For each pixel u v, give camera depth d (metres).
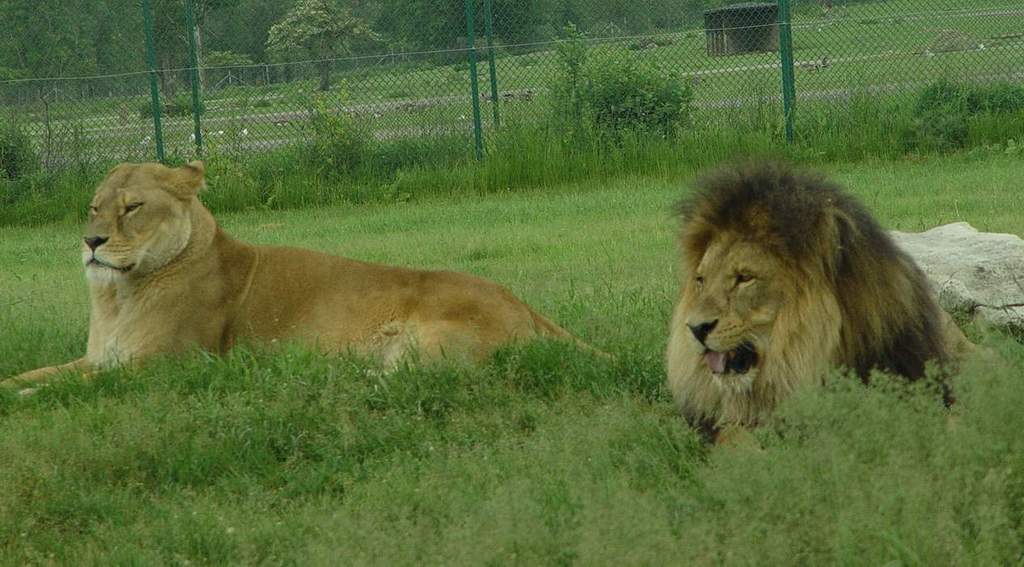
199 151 26.27
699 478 6.89
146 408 9.05
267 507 7.54
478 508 6.38
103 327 11.17
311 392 9.36
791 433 6.32
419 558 5.98
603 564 5.29
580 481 6.80
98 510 7.62
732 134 25.72
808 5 29.28
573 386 9.54
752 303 7.29
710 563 5.41
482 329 10.52
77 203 25.36
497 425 8.83
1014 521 5.76
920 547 5.33
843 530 5.32
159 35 27.45
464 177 25.12
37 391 10.10
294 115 27.27
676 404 8.30
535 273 15.55
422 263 16.89
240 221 23.44
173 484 8.10
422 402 9.38
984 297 11.16
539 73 27.27
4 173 26.25
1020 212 17.45
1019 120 25.02
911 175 22.25
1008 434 5.98
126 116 27.31
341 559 5.88
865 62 29.72
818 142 25.28
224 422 8.86
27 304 14.81
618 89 26.23
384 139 26.75
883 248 7.73
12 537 7.26
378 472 7.98
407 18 27.61
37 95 27.16
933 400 6.73
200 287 11.05
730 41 28.41
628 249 16.83
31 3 27.31
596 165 25.28
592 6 28.36
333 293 11.08
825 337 7.32
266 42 27.70
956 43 30.81
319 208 24.52
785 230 7.25
